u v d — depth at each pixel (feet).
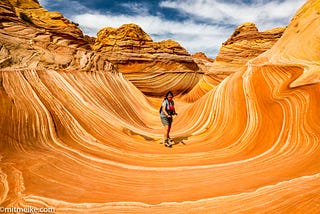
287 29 41.73
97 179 15.21
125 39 102.47
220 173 16.56
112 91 43.19
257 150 21.21
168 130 26.17
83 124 26.53
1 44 32.09
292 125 21.09
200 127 32.30
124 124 32.30
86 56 45.16
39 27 49.96
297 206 10.93
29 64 32.35
